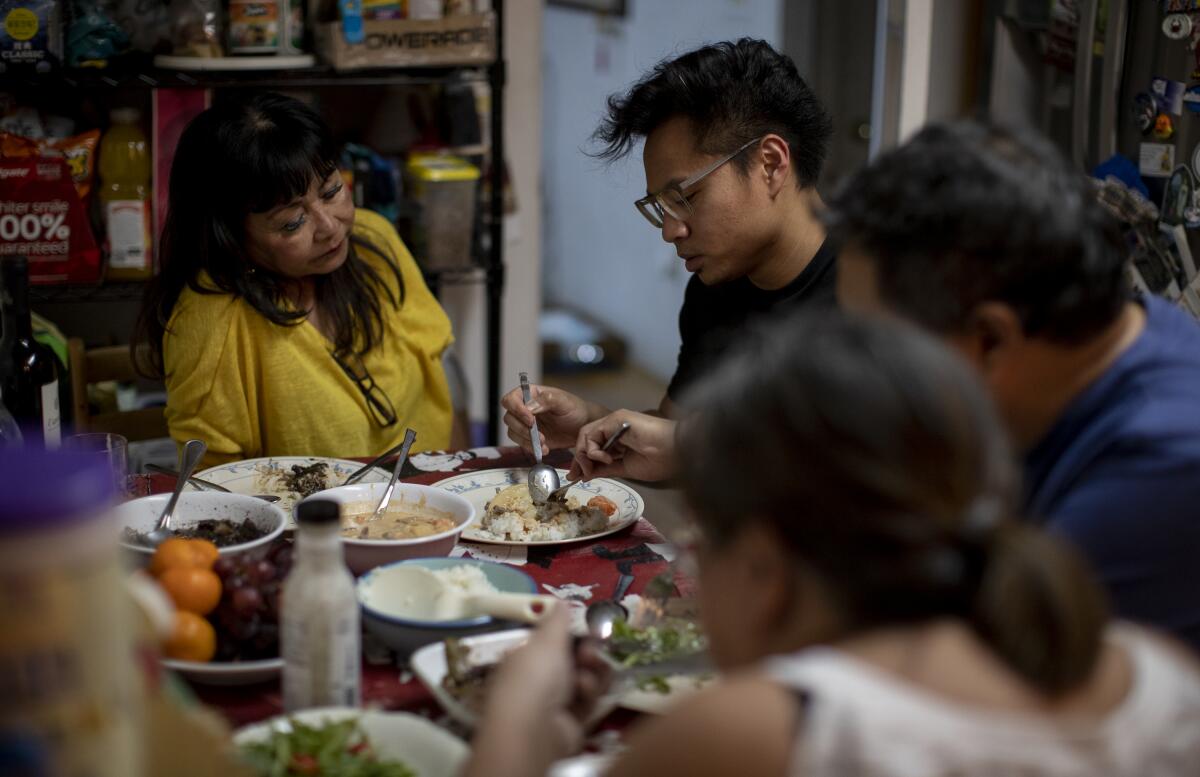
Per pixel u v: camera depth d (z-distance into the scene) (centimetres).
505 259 348
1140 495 108
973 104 362
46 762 74
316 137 203
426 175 292
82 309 307
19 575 71
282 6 276
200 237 210
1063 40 321
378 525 157
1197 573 109
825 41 444
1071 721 72
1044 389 112
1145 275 293
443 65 287
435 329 236
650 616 132
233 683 123
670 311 523
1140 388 112
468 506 160
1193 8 276
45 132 272
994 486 77
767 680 73
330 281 221
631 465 179
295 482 186
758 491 76
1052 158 106
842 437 74
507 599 128
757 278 198
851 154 445
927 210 103
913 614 75
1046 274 103
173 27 272
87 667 75
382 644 133
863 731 69
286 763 102
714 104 178
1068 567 74
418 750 107
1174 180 286
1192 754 75
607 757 111
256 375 218
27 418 183
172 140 272
